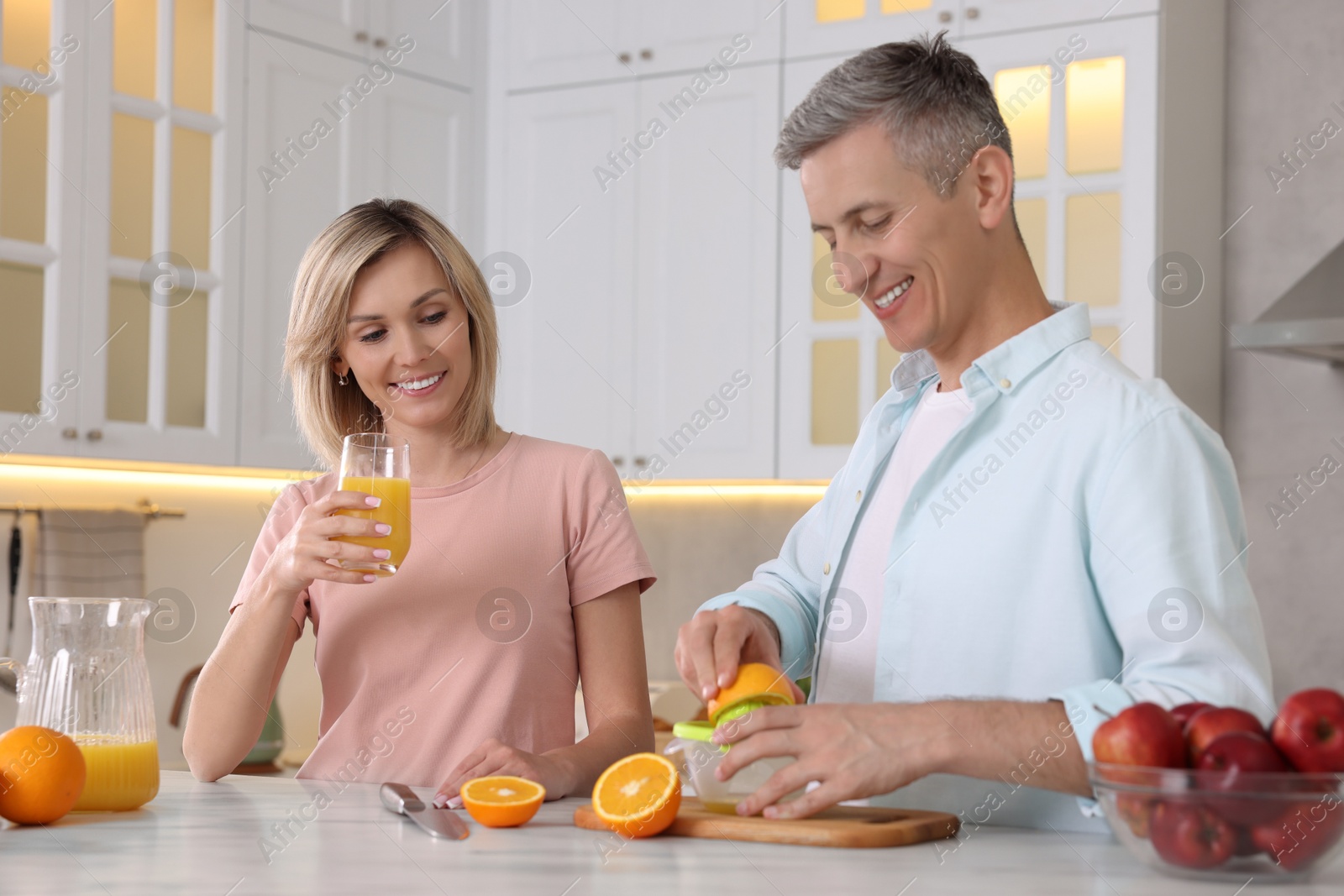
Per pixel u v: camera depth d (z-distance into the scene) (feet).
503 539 4.75
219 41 8.66
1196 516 3.12
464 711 4.59
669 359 9.53
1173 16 8.02
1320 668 8.61
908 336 3.84
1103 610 3.36
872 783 2.89
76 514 8.96
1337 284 7.72
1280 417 8.80
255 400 8.80
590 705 4.67
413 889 2.47
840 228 3.75
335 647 4.73
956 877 2.57
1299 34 8.86
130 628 3.56
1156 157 7.86
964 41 8.46
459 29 10.05
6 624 8.66
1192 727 2.53
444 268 4.69
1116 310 7.97
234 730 4.37
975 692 3.51
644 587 4.90
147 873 2.63
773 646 3.69
